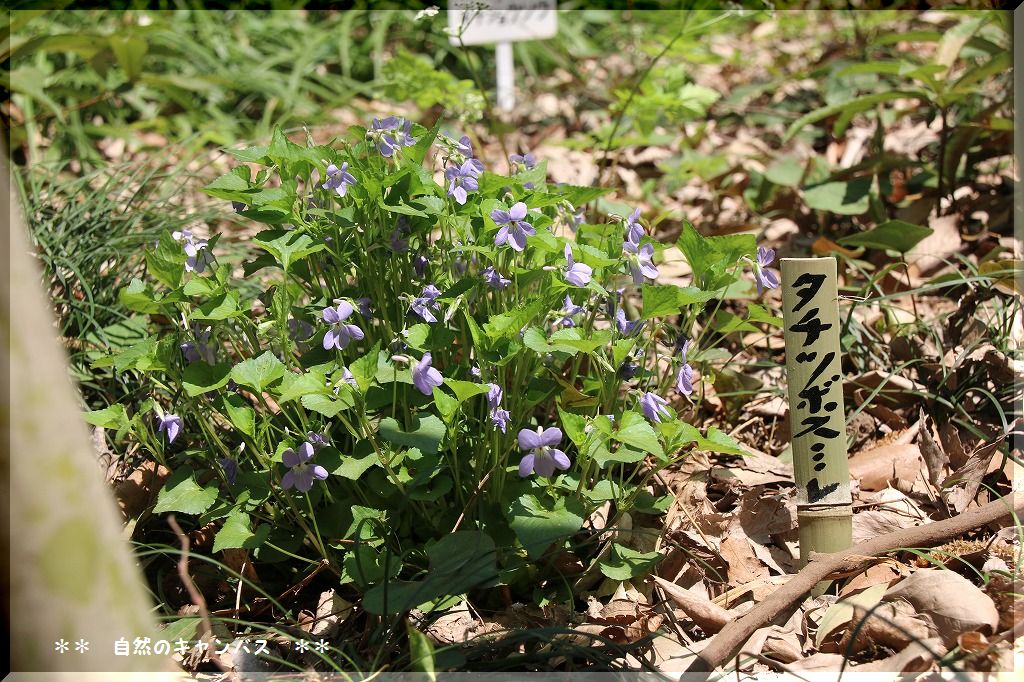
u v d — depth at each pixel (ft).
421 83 4.09
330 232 2.61
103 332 3.15
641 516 2.79
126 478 2.88
